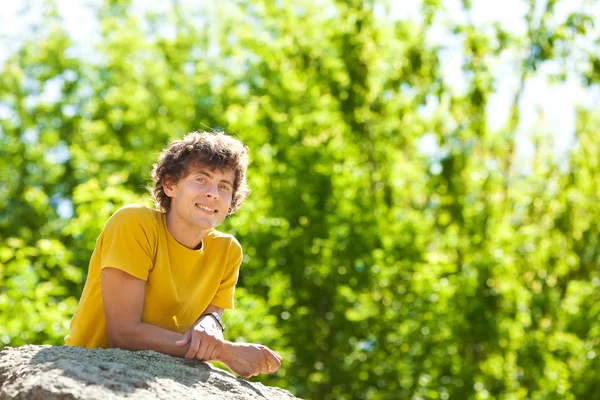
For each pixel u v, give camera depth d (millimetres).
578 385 12617
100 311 3135
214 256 3250
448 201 12602
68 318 10383
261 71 14320
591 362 12625
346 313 11602
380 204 12297
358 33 12344
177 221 3125
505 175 13672
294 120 12656
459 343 11695
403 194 12953
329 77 12914
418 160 13664
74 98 19484
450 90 12742
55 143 18984
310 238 11594
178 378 2721
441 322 11680
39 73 19625
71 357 2682
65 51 19609
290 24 13781
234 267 3352
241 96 15336
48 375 2426
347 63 12422
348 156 12602
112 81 19250
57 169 18812
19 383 2451
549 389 12219
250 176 11820
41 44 19609
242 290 10609
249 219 11484
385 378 11727
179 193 3098
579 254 13664
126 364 2730
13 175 18750
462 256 13008
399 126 12961
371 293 12148
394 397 11617
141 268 3018
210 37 18875
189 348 2953
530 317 12641
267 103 13078
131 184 15812
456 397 11391
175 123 16828
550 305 12922
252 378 10812
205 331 2973
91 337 3176
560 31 12594
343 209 11828
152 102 17734
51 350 2760
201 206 3070
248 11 16969
